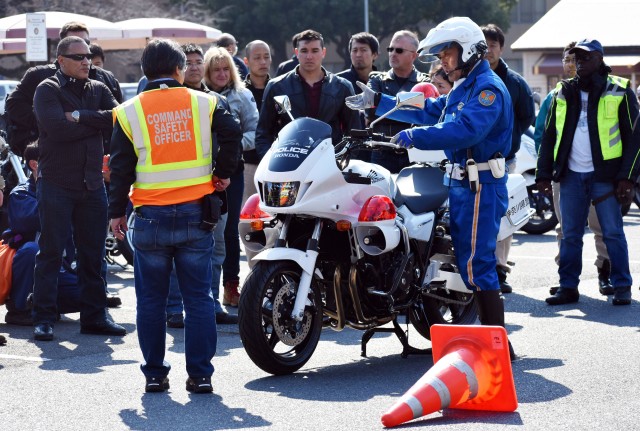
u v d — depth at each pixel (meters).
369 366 8.59
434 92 9.12
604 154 10.98
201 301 7.68
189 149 7.60
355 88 12.49
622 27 37.28
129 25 24.31
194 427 6.82
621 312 10.60
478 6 60.75
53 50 37.47
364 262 8.47
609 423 6.65
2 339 9.56
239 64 15.49
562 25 40.34
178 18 51.34
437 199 8.85
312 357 8.97
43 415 7.18
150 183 7.58
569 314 10.55
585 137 11.09
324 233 8.45
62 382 8.11
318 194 8.05
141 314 7.69
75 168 9.80
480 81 8.25
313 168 8.05
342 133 10.98
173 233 7.58
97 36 23.08
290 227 8.48
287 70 13.32
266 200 8.09
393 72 11.70
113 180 7.63
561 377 7.88
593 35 37.41
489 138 8.34
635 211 20.33
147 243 7.60
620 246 10.98
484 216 8.37
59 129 9.66
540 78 40.81
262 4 56.75
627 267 11.02
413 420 6.82
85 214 9.94
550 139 11.25
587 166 11.06
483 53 8.29
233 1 57.66
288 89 10.78
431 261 8.85
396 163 10.94
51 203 9.78
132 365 8.70
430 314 9.08
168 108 7.59
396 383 7.94
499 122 8.30
